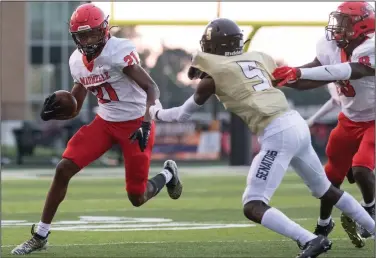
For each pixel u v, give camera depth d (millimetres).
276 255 12734
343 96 14070
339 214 19703
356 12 13430
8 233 16531
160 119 12508
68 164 12938
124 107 13125
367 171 13883
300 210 21172
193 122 46688
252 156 46594
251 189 11648
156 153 46344
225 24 12008
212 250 13398
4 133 53281
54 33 67312
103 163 45500
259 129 11812
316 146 48406
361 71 12898
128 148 13312
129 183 13586
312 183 12344
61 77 68062
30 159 46719
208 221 18641
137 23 28891
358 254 12859
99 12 12586
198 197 25516
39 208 22312
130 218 19484
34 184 31609
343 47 13641
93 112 48531
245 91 11750
